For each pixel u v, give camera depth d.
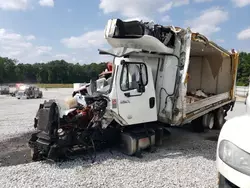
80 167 5.38
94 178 4.79
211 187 4.39
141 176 4.89
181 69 6.68
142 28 6.39
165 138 7.82
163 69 6.95
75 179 4.75
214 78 11.04
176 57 6.75
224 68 10.59
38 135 5.84
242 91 18.41
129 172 5.11
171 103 6.80
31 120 11.43
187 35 6.59
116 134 6.54
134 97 6.29
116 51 6.32
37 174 4.98
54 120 5.62
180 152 6.60
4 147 7.02
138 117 6.39
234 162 2.63
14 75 101.19
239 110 15.43
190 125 9.99
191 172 5.11
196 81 11.16
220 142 2.88
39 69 102.12
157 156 6.22
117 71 6.05
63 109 5.71
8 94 36.44
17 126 9.96
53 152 5.52
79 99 6.35
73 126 5.85
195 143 7.62
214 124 10.09
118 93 6.01
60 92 38.94
